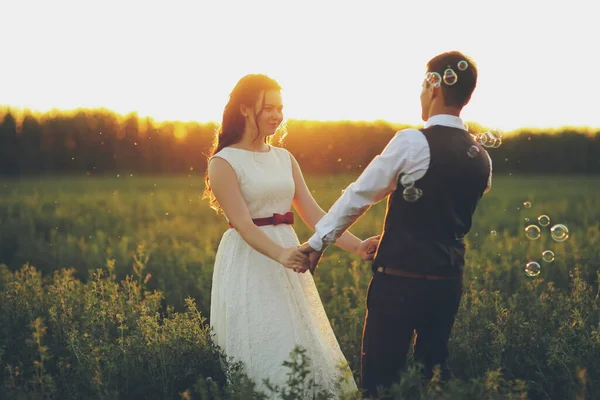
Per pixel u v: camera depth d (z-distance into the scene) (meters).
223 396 4.11
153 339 4.68
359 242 4.46
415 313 3.68
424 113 3.90
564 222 13.25
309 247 3.92
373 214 14.48
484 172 3.78
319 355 4.34
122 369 4.46
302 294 4.46
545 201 18.48
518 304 5.62
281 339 4.27
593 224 12.72
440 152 3.59
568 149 35.16
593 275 7.56
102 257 9.07
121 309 5.60
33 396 4.12
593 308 5.27
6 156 29.39
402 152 3.60
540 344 4.81
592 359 4.38
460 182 3.64
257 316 4.30
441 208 3.63
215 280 4.57
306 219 4.74
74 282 6.88
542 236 10.45
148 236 11.34
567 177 32.91
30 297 6.21
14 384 4.32
